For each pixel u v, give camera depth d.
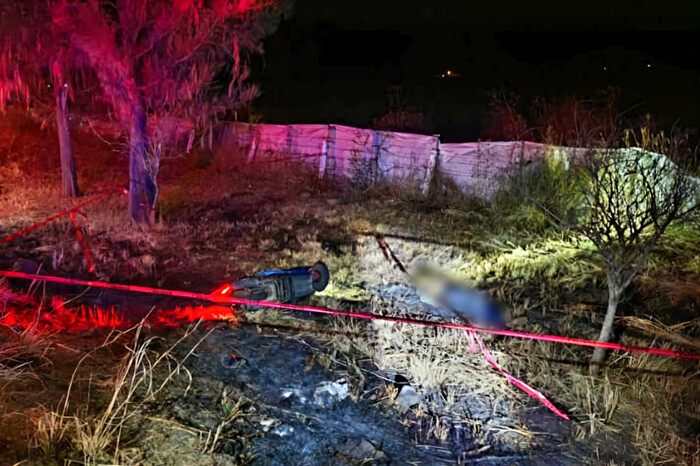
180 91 8.27
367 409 3.95
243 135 14.05
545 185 9.16
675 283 6.39
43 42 7.70
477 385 4.33
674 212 4.70
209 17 8.04
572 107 12.66
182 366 4.21
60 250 7.18
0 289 5.36
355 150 12.34
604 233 4.82
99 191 11.16
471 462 3.46
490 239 8.42
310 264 7.09
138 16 7.78
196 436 3.41
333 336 4.96
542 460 3.52
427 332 5.15
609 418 3.98
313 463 3.32
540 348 4.93
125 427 3.40
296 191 11.49
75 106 12.62
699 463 3.48
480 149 11.08
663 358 4.72
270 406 3.87
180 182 11.88
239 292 5.34
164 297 5.68
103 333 4.64
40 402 3.54
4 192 10.78
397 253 7.79
